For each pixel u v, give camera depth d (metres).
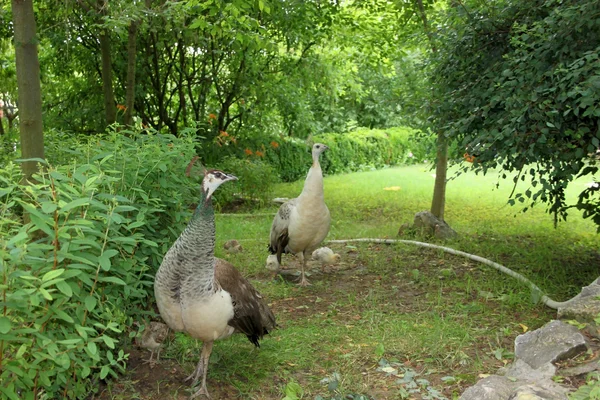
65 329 3.83
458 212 12.60
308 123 19.75
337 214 12.80
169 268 4.36
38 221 3.39
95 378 4.55
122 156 5.48
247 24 7.95
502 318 6.06
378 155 22.89
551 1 6.34
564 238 9.80
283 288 7.43
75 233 4.25
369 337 5.68
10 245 3.08
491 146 6.55
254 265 8.39
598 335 4.47
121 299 4.78
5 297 3.07
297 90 16.97
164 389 4.73
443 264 8.27
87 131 15.15
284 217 7.65
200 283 4.31
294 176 19.27
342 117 24.88
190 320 4.38
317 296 7.15
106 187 5.13
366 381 4.79
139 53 14.92
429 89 8.55
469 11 7.97
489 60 7.71
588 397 3.52
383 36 13.23
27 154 5.41
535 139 6.18
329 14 13.45
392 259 8.62
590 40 6.22
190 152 6.26
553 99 6.06
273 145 17.03
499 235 10.12
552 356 4.24
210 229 4.29
